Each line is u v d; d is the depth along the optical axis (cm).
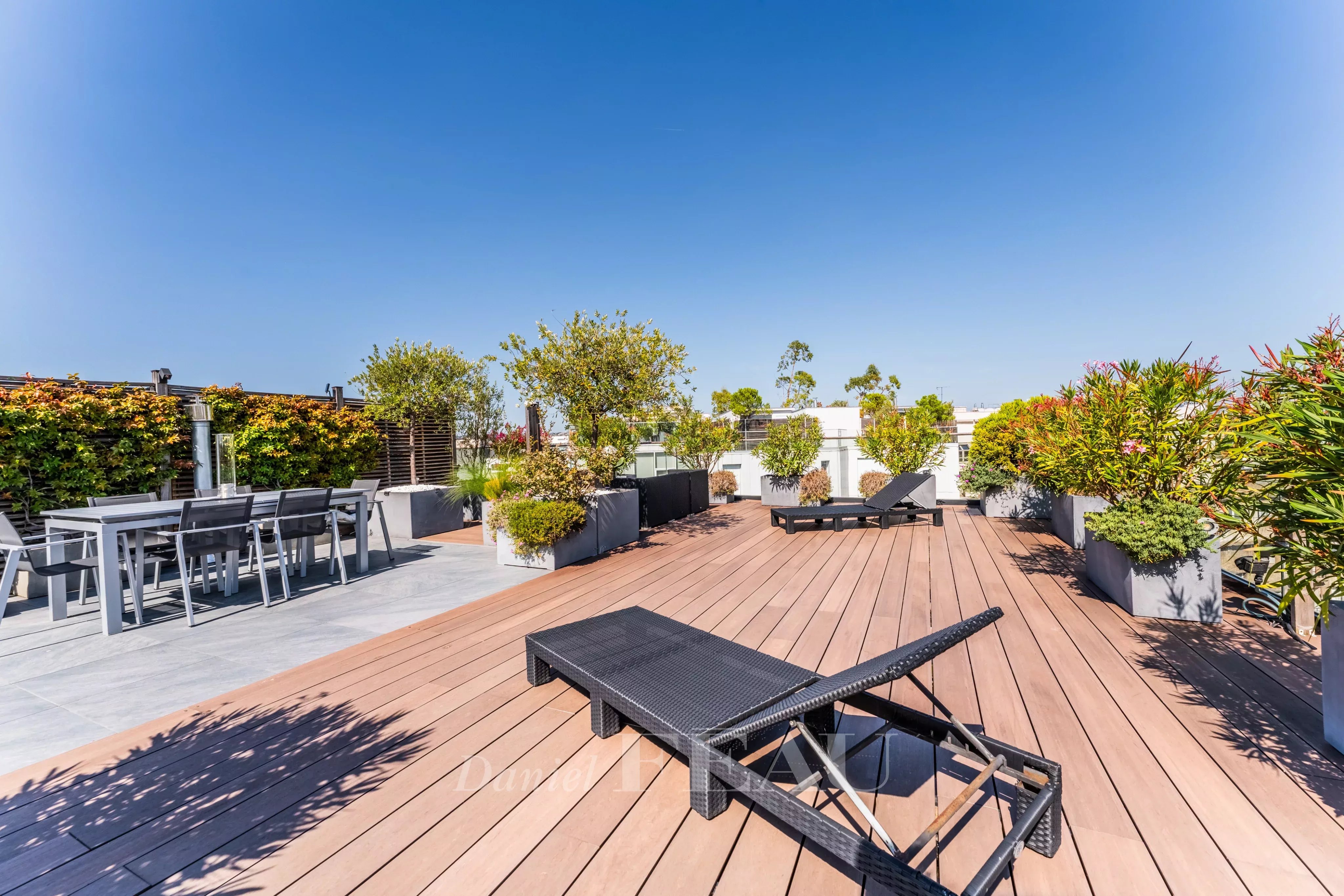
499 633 379
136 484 661
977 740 177
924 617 404
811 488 1048
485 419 1153
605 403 711
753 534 782
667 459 1159
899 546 678
